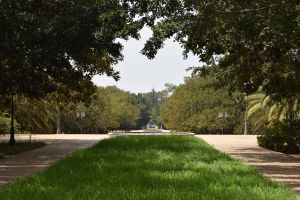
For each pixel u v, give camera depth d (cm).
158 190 899
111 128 7856
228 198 829
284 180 1275
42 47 1916
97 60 2580
